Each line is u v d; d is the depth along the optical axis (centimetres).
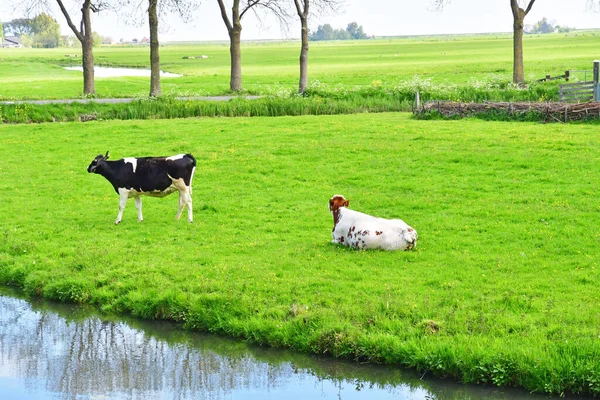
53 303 1784
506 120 3828
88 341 1594
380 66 10888
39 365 1491
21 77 9312
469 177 2639
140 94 5947
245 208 2364
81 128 3997
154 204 2472
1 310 1756
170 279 1744
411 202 2331
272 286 1639
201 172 2884
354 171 2823
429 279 1633
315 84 5609
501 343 1324
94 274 1833
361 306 1506
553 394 1259
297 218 2227
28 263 1923
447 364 1326
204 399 1336
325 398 1319
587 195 2322
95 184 2780
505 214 2150
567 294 1522
